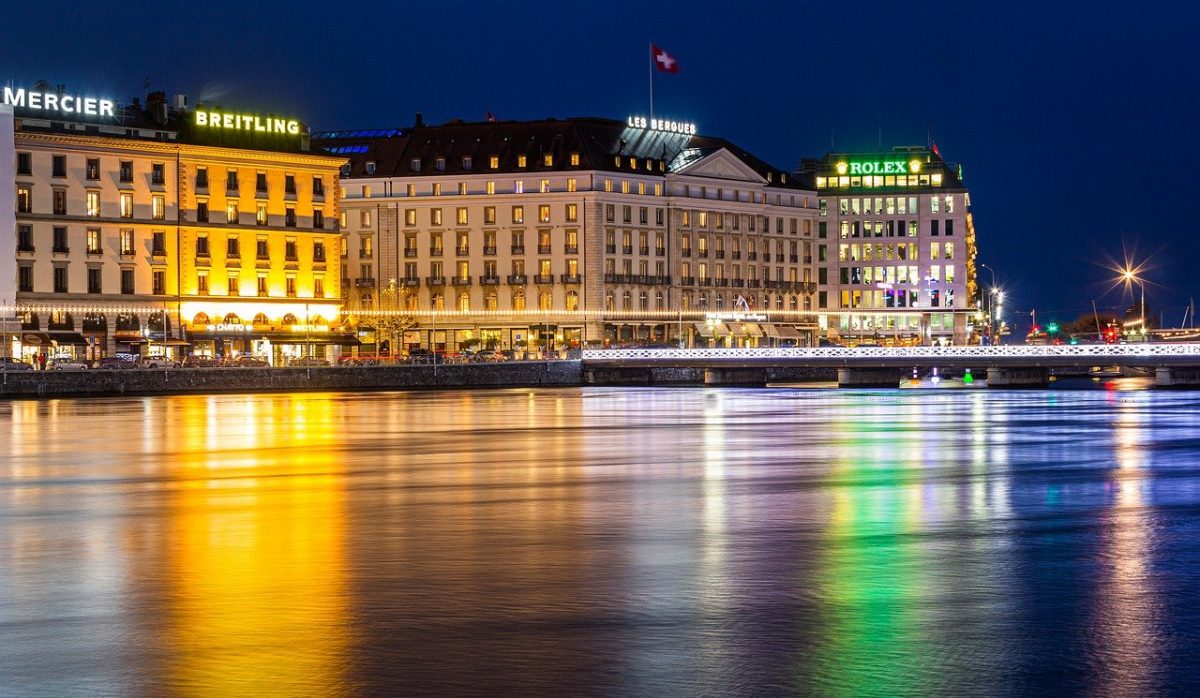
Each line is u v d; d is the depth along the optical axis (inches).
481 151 7367.1
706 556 1358.3
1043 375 6171.3
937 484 1996.8
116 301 5831.7
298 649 984.3
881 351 5930.1
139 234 5900.6
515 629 1041.5
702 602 1136.2
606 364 6382.9
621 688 887.7
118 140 5821.9
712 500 1817.2
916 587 1195.9
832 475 2130.9
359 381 5728.3
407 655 967.0
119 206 5856.3
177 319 5984.3
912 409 4143.7
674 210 7568.9
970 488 1942.7
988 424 3366.1
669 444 2768.2
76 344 5713.6
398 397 5172.2
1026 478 2076.8
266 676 917.8
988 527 1551.4
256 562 1334.9
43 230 5679.1
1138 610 1101.7
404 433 3152.1
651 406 4411.9
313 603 1136.8
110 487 2044.8
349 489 1977.1
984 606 1117.1
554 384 6309.1
